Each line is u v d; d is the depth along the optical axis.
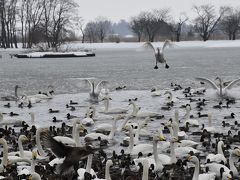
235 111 41.94
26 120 38.84
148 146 26.55
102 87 60.75
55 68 94.69
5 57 146.62
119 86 60.91
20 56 142.75
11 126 35.97
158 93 52.03
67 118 39.22
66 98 51.97
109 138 30.28
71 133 32.34
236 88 57.56
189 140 28.30
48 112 42.81
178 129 30.56
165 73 79.00
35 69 92.94
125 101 49.28
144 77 72.75
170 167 23.52
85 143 28.86
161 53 38.47
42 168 22.77
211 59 115.31
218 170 22.19
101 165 23.66
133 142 27.11
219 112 41.50
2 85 65.44
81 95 54.19
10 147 28.58
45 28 171.62
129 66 96.81
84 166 23.89
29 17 192.25
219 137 30.25
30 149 27.89
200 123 36.22
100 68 92.56
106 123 35.56
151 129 33.88
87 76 75.69
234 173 22.81
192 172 22.73
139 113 38.59
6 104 48.75
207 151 27.08
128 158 24.80
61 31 174.38
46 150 27.28
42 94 52.03
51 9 172.88
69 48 178.50
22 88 62.12
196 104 45.47
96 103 48.31
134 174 22.34
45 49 159.75
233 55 132.00
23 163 24.62
